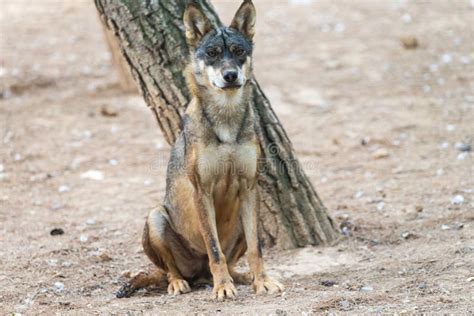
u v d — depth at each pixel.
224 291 9.27
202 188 9.43
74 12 28.27
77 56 24.12
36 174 15.62
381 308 8.37
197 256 10.33
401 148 16.38
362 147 16.62
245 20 9.80
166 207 10.26
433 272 9.66
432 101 19.19
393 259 10.44
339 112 18.95
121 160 16.44
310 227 11.42
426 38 23.77
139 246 11.88
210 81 9.23
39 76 22.22
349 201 13.50
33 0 29.67
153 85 10.84
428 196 13.27
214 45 9.36
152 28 10.65
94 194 14.50
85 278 10.51
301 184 11.33
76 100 20.47
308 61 22.75
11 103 20.28
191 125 9.42
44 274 10.59
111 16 10.81
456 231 11.38
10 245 11.84
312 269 10.46
